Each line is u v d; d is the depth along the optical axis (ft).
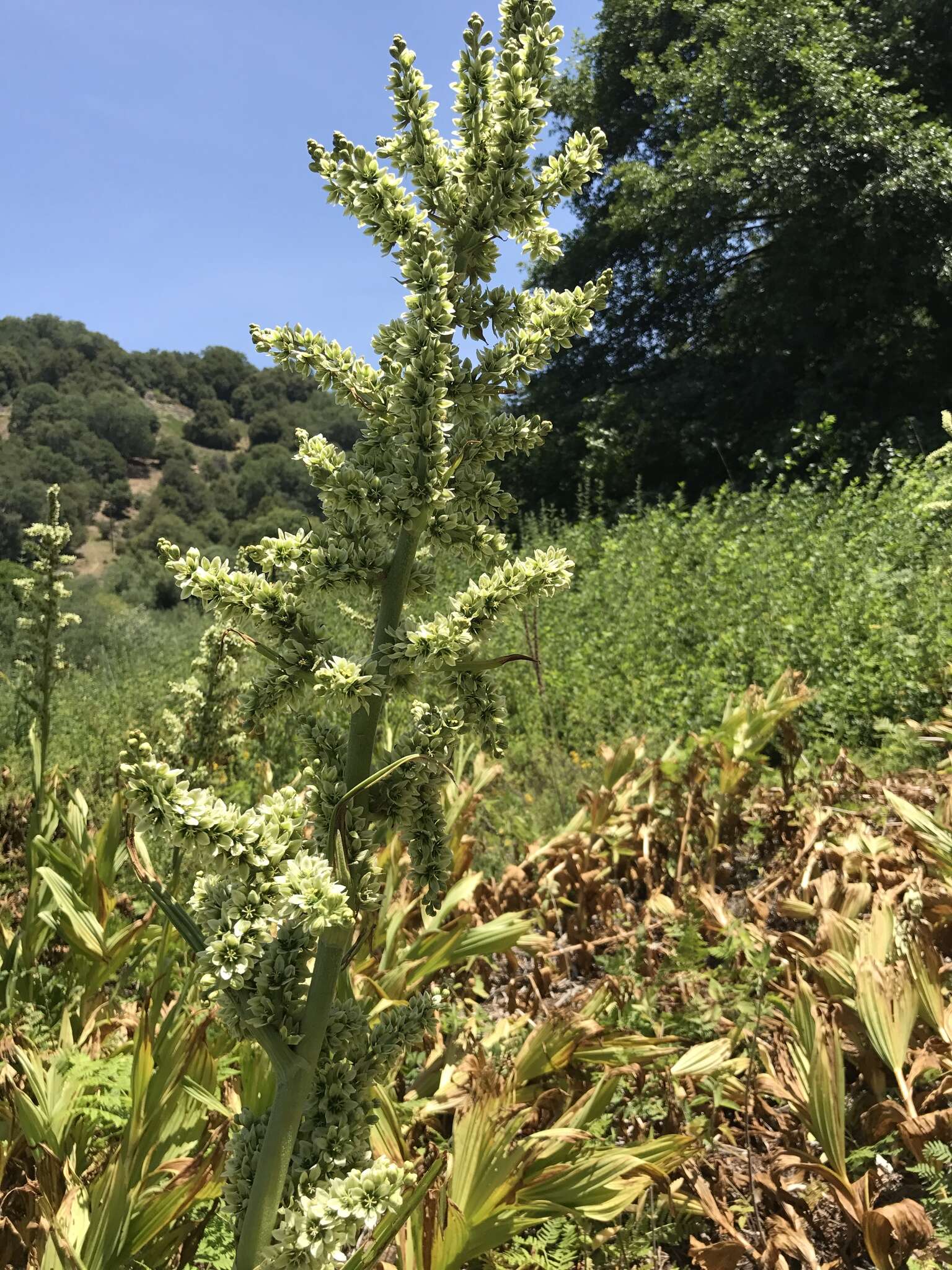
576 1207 6.77
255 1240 4.82
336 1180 4.69
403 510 5.09
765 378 60.75
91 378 403.54
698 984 9.55
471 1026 9.41
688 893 10.82
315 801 5.14
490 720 5.24
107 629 50.01
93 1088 8.18
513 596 5.08
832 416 42.01
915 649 20.56
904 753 16.34
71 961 10.43
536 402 71.05
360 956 9.88
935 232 53.26
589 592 35.70
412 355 5.13
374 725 5.12
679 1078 8.39
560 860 12.47
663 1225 7.43
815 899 11.08
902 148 52.90
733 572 30.99
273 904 4.70
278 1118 4.84
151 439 378.12
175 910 5.07
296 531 5.34
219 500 334.24
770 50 58.95
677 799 13.43
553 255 5.82
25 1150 7.86
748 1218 7.66
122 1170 6.45
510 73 5.28
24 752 19.88
